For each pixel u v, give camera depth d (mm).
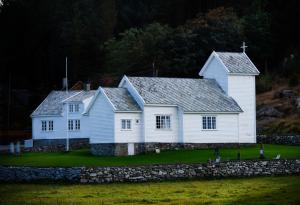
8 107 151000
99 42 170250
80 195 62906
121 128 92125
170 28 160875
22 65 169625
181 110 94750
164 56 150125
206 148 95750
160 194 62812
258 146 97938
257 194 61656
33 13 173125
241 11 173125
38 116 127000
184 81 100312
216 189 65625
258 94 132375
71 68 167000
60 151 103938
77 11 172375
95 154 94375
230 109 97625
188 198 60125
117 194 63156
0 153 100500
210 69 103688
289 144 100000
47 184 72125
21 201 59969
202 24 153250
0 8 173000
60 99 127812
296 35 154375
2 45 168500
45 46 171500
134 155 90562
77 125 123312
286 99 123438
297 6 155250
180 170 73688
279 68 144625
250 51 149375
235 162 75562
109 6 176875
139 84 96250
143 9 192000
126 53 156875
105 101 93438
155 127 93875
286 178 73500
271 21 155750
